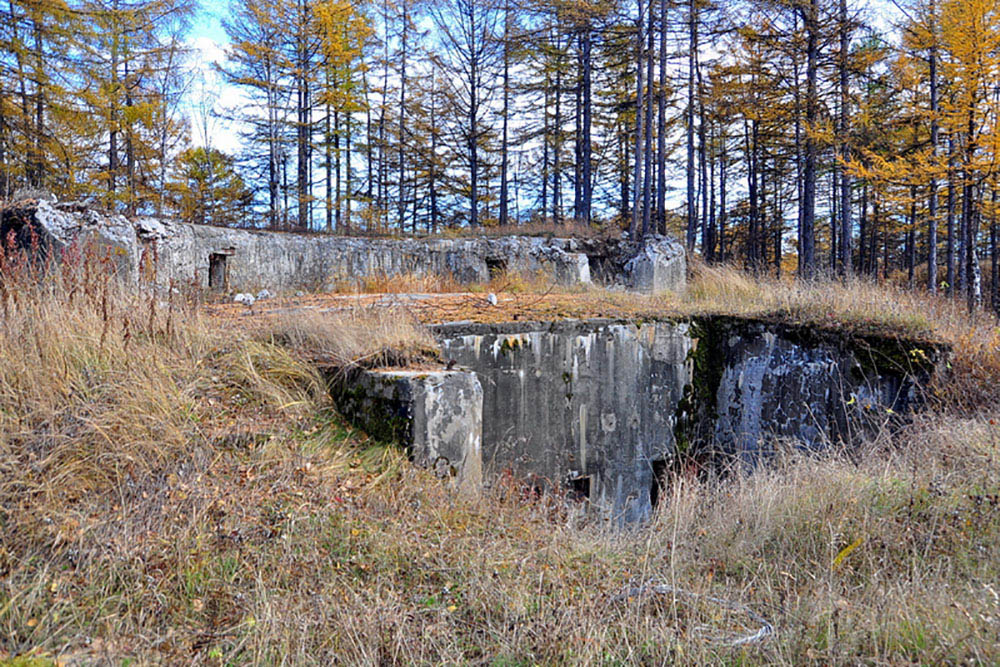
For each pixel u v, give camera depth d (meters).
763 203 23.30
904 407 5.40
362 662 2.30
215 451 3.60
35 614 2.35
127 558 2.66
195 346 4.62
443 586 2.88
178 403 3.84
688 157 17.64
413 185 25.25
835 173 20.20
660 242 14.13
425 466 4.05
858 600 2.74
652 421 6.73
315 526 3.15
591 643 2.43
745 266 21.45
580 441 6.26
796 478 3.97
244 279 10.88
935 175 11.97
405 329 5.13
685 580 3.06
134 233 8.04
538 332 5.95
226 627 2.47
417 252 12.91
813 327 6.16
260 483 3.41
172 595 2.59
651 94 15.41
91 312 4.33
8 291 4.07
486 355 5.63
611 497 6.48
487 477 5.08
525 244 13.56
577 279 13.09
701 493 4.51
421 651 2.39
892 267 30.20
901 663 2.21
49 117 14.50
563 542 3.49
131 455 3.27
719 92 17.38
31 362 3.61
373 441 4.17
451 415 4.23
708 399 7.15
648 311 7.12
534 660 2.40
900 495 3.54
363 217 20.69
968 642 2.23
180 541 2.82
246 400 4.24
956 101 12.13
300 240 11.76
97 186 16.11
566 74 22.20
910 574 2.89
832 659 2.25
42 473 3.06
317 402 4.47
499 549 3.26
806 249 14.98
